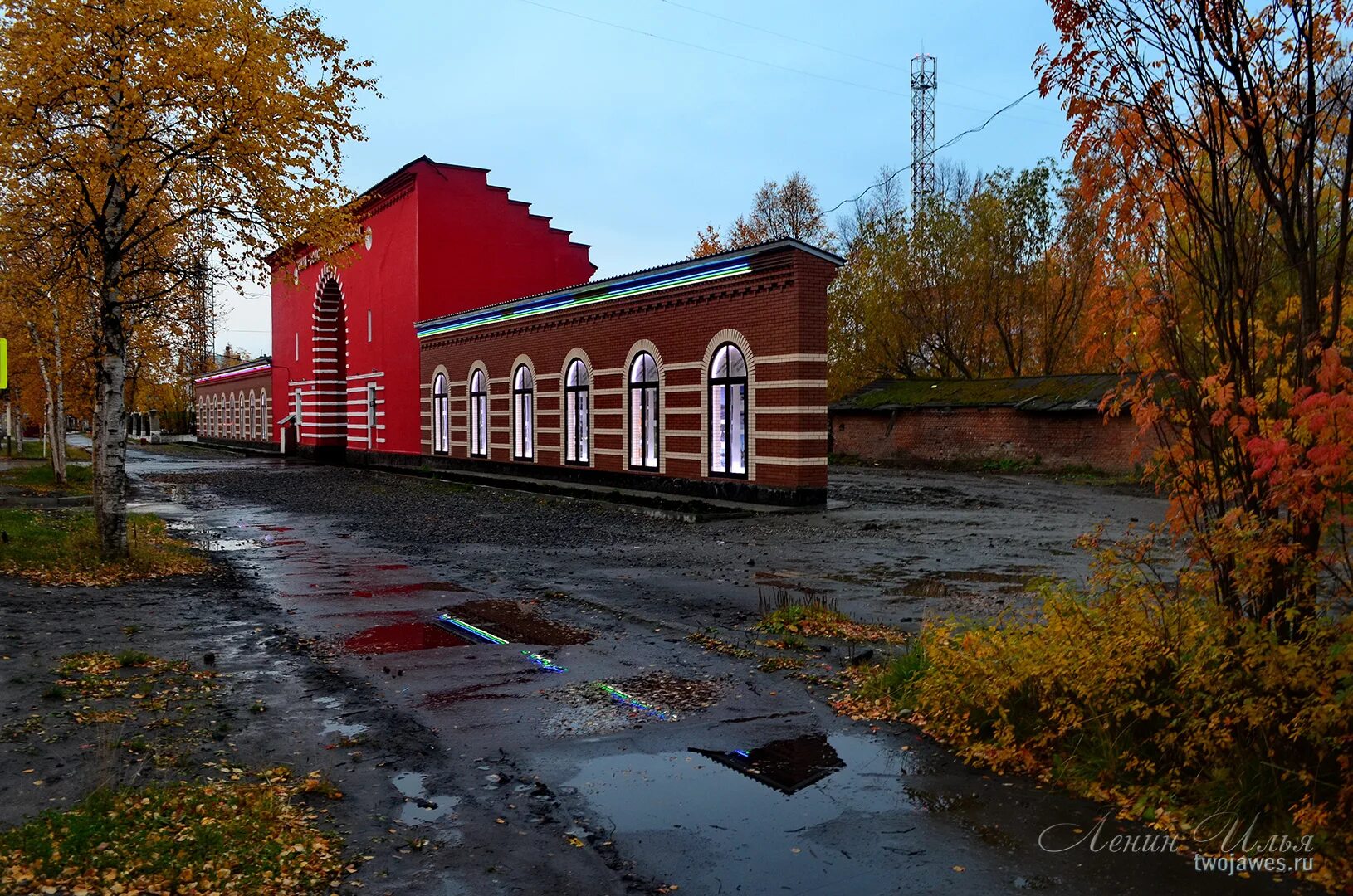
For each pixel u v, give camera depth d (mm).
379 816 4812
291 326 50656
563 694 7055
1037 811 4781
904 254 40906
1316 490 4316
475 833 4617
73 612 9445
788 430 20297
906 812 4809
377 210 39719
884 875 4125
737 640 8727
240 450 58375
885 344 42156
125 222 14320
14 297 16672
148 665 7555
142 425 84750
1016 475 32250
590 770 5504
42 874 3861
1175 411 5059
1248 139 4660
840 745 5879
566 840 4539
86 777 5098
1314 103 4469
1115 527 17250
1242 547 4602
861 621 9445
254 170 12602
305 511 21875
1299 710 4402
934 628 7121
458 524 19000
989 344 41250
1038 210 38125
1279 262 4855
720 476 22516
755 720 6406
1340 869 3924
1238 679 4648
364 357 42031
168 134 12406
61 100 11359
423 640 8883
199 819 4527
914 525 17781
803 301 20047
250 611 10078
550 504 23156
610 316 26203
